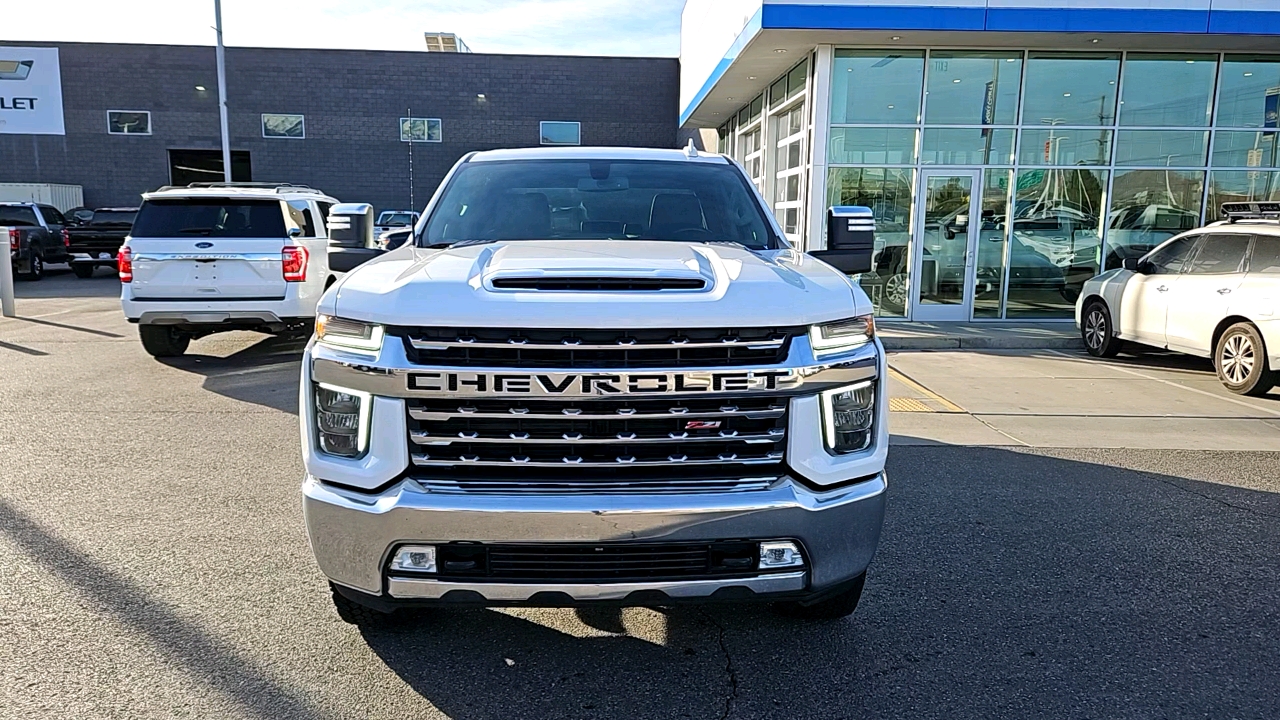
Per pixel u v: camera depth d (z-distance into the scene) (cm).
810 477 269
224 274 846
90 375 835
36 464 542
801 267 322
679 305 260
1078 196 1294
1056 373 934
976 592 376
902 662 317
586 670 309
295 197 927
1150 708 287
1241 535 446
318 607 353
